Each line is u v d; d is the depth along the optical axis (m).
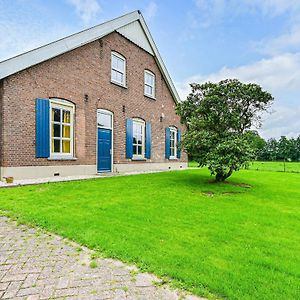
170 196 7.33
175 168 18.94
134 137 15.37
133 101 15.06
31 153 9.90
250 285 2.75
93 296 2.56
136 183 9.54
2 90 9.12
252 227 4.75
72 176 11.12
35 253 3.51
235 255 3.49
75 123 11.59
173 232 4.33
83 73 11.95
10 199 6.51
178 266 3.12
